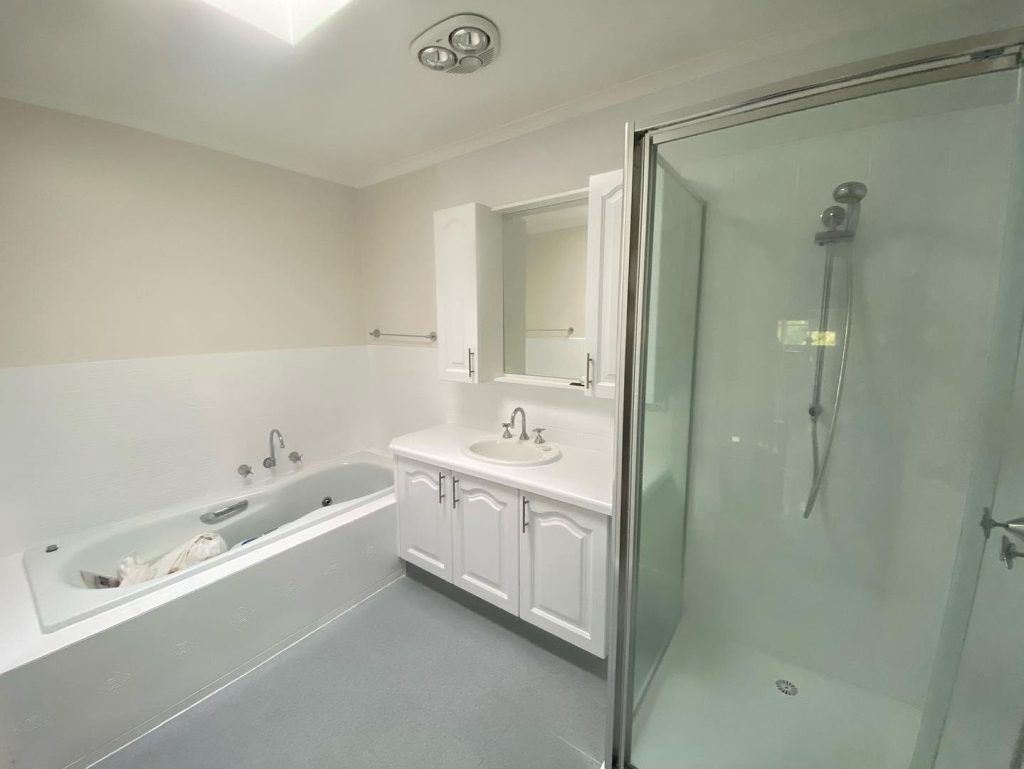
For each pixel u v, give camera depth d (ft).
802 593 5.41
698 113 3.59
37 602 4.97
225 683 5.77
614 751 4.65
